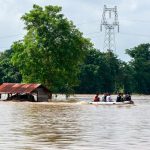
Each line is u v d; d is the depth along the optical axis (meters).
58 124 42.75
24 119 48.62
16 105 86.12
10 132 35.19
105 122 45.38
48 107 78.31
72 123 44.00
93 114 58.97
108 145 28.47
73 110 68.81
